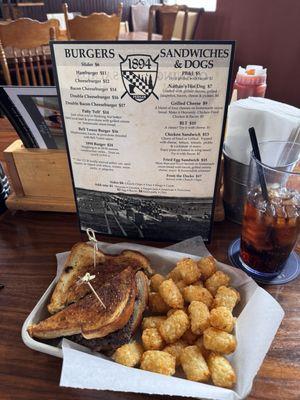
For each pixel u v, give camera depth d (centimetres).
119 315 28
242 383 25
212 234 43
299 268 38
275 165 38
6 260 40
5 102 38
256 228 34
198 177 36
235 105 38
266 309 29
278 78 133
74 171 38
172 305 31
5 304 34
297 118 36
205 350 29
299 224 33
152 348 28
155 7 164
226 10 148
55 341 29
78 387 24
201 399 26
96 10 252
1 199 48
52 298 32
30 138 43
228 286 34
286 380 27
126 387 24
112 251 38
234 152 39
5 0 213
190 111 32
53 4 233
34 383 28
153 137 34
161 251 37
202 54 29
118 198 39
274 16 126
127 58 30
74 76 32
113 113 33
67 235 44
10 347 30
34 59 125
